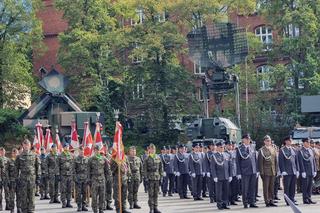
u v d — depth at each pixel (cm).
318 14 7012
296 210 1048
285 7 7062
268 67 8006
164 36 7081
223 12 7388
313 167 2697
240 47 4741
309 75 6794
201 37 4788
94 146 2661
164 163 3559
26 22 7319
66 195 2966
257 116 6912
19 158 2570
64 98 4506
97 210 2497
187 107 7212
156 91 7150
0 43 7194
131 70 7269
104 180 2508
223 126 4000
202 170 3195
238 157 2570
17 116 6762
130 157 2708
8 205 2908
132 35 7238
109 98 7400
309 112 5741
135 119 7344
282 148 2672
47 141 3575
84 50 6956
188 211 2506
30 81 7344
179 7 7200
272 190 2588
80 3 7244
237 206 2656
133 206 2708
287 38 6881
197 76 7344
